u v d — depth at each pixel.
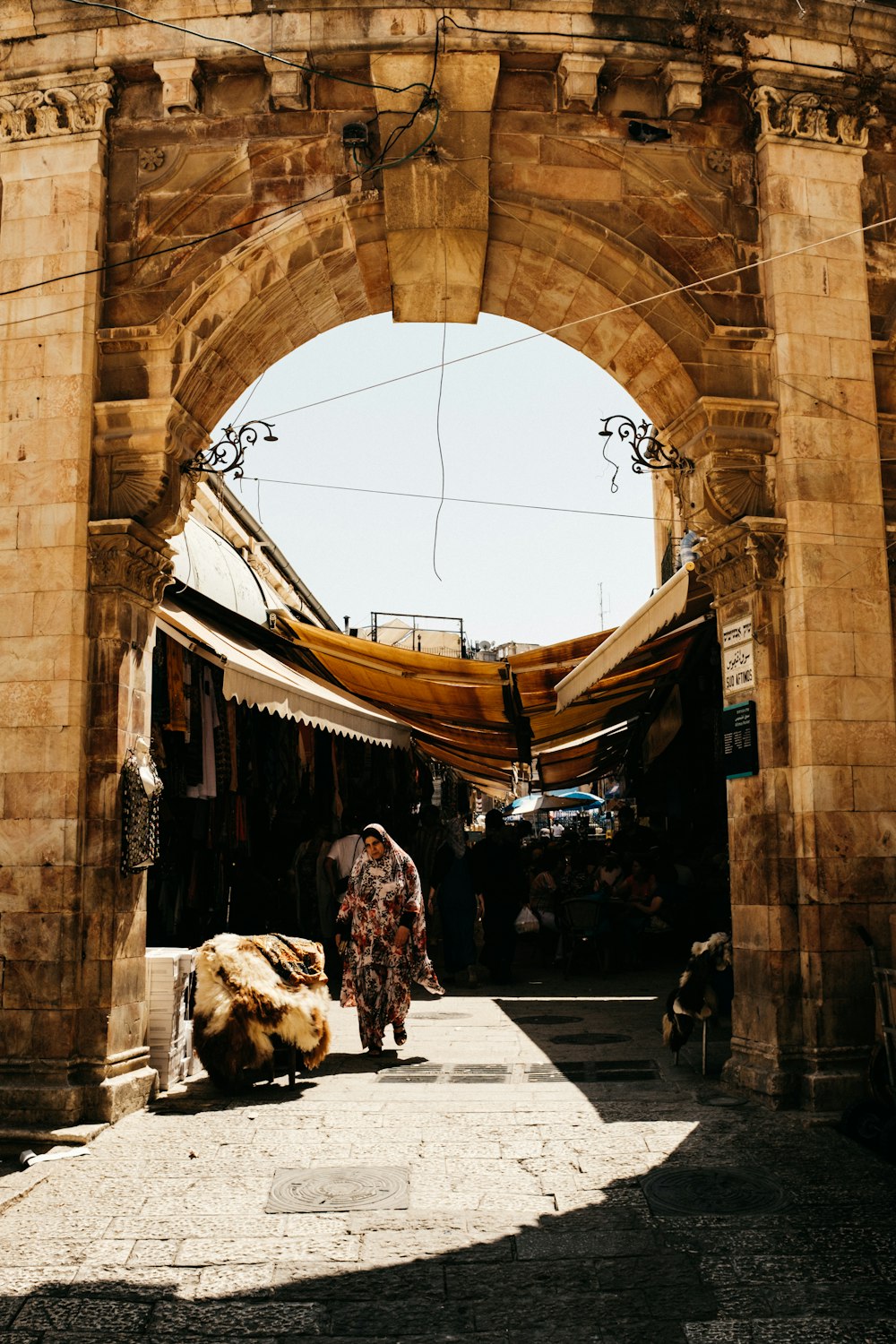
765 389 7.80
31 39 7.79
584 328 8.54
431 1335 3.84
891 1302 4.07
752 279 7.93
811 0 8.00
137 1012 7.20
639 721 17.03
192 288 7.47
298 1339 3.83
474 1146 5.95
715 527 7.87
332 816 14.97
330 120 7.80
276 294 7.89
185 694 9.66
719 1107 6.77
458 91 7.77
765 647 7.44
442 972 14.09
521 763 21.20
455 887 13.03
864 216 8.17
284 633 12.41
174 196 7.70
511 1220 4.87
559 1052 8.41
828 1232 4.73
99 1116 6.50
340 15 7.73
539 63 7.88
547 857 16.47
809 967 7.00
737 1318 3.94
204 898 10.90
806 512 7.50
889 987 6.22
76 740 6.97
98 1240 4.70
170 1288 4.22
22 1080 6.63
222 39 7.71
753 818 7.37
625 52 7.81
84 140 7.67
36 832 6.89
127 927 7.07
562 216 7.73
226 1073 7.20
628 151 7.92
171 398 7.36
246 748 11.69
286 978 7.62
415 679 12.73
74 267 7.48
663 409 8.34
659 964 14.68
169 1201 5.17
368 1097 7.09
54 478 7.23
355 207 7.67
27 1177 5.56
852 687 7.34
